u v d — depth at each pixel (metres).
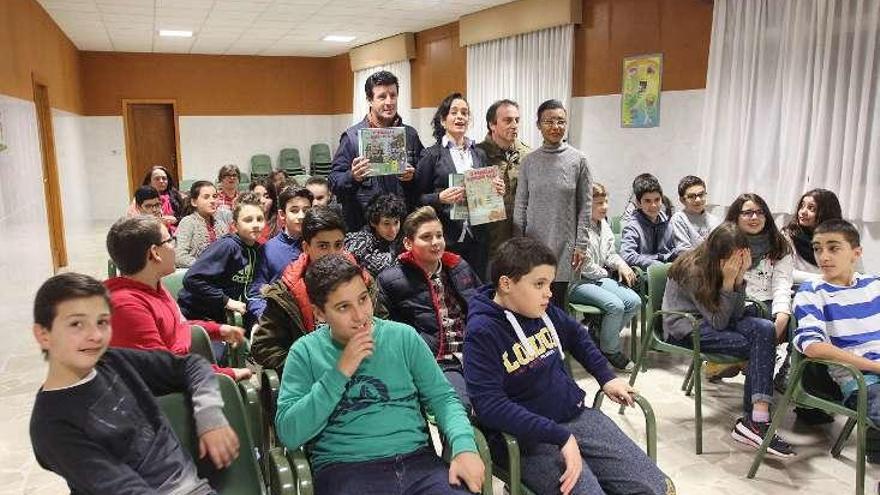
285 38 9.48
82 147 10.09
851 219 4.00
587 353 1.99
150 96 11.09
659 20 5.24
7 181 4.29
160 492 1.39
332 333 1.66
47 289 1.30
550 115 3.27
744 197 3.25
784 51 4.30
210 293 2.87
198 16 7.62
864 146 3.91
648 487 1.67
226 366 2.66
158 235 1.93
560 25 6.08
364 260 2.79
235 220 3.04
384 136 2.93
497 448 1.82
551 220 3.31
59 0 6.50
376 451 1.61
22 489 2.45
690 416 3.04
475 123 7.59
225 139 11.68
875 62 3.83
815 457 2.64
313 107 12.20
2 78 4.46
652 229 4.07
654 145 5.41
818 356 2.33
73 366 1.32
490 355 1.79
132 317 1.82
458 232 3.29
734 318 2.80
